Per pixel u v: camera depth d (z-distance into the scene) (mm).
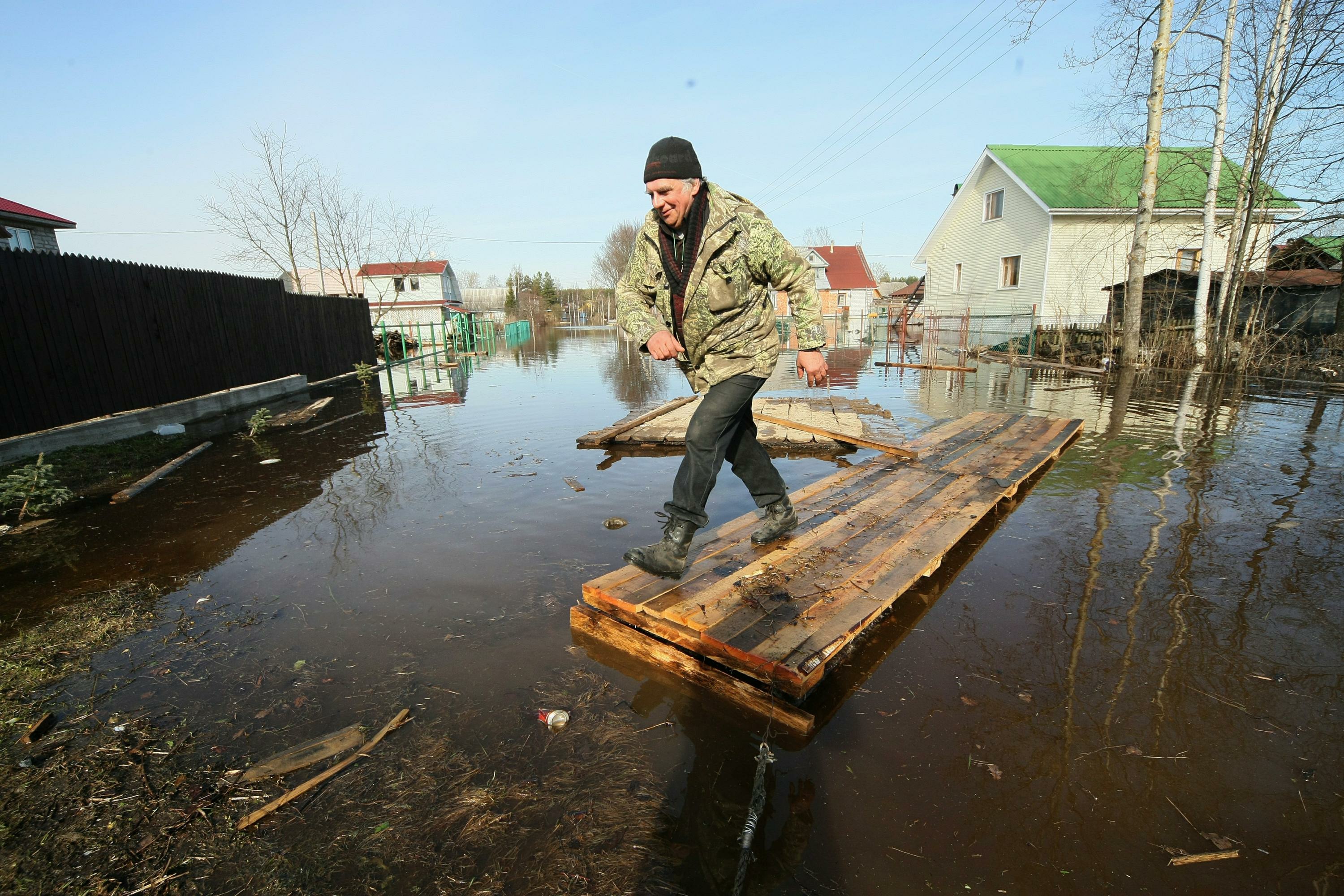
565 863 1475
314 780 1745
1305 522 3588
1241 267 12344
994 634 2467
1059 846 1505
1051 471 4867
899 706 2043
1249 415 7363
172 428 7508
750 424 2828
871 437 5586
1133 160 18359
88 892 1411
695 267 2205
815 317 2307
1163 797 1646
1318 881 1400
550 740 1905
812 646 2107
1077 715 1976
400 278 32031
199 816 1629
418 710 2061
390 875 1454
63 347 6570
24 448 5723
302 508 4301
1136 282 12492
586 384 12398
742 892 1389
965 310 22750
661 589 2555
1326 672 2166
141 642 2520
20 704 2109
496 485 4785
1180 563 3090
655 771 1771
